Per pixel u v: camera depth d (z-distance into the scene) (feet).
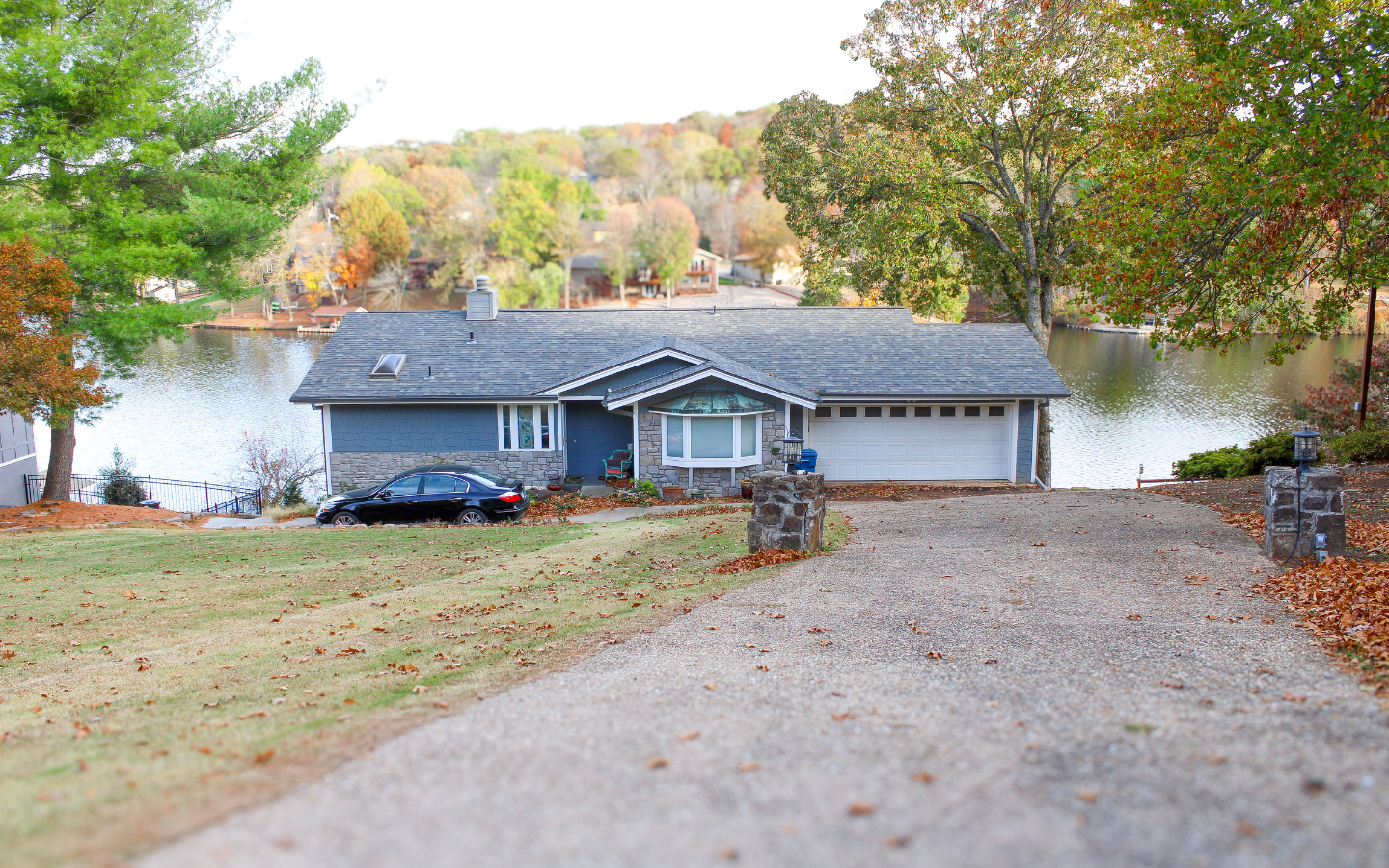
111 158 71.51
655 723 18.78
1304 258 46.78
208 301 81.56
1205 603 29.81
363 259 277.64
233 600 38.19
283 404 149.18
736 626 28.48
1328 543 35.29
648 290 306.55
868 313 89.81
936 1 84.69
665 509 67.10
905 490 76.18
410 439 78.33
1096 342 223.30
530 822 13.82
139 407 146.72
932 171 84.28
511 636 28.99
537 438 78.59
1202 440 119.44
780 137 94.32
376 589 39.14
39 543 55.77
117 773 17.15
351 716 20.67
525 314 88.94
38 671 28.71
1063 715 18.80
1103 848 12.50
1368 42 38.70
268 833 13.53
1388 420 78.64
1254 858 12.09
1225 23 42.47
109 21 70.03
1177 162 45.88
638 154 432.66
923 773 15.30
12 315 57.36
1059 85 81.46
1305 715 18.08
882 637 26.50
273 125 82.99
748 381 71.31
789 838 13.02
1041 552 40.34
